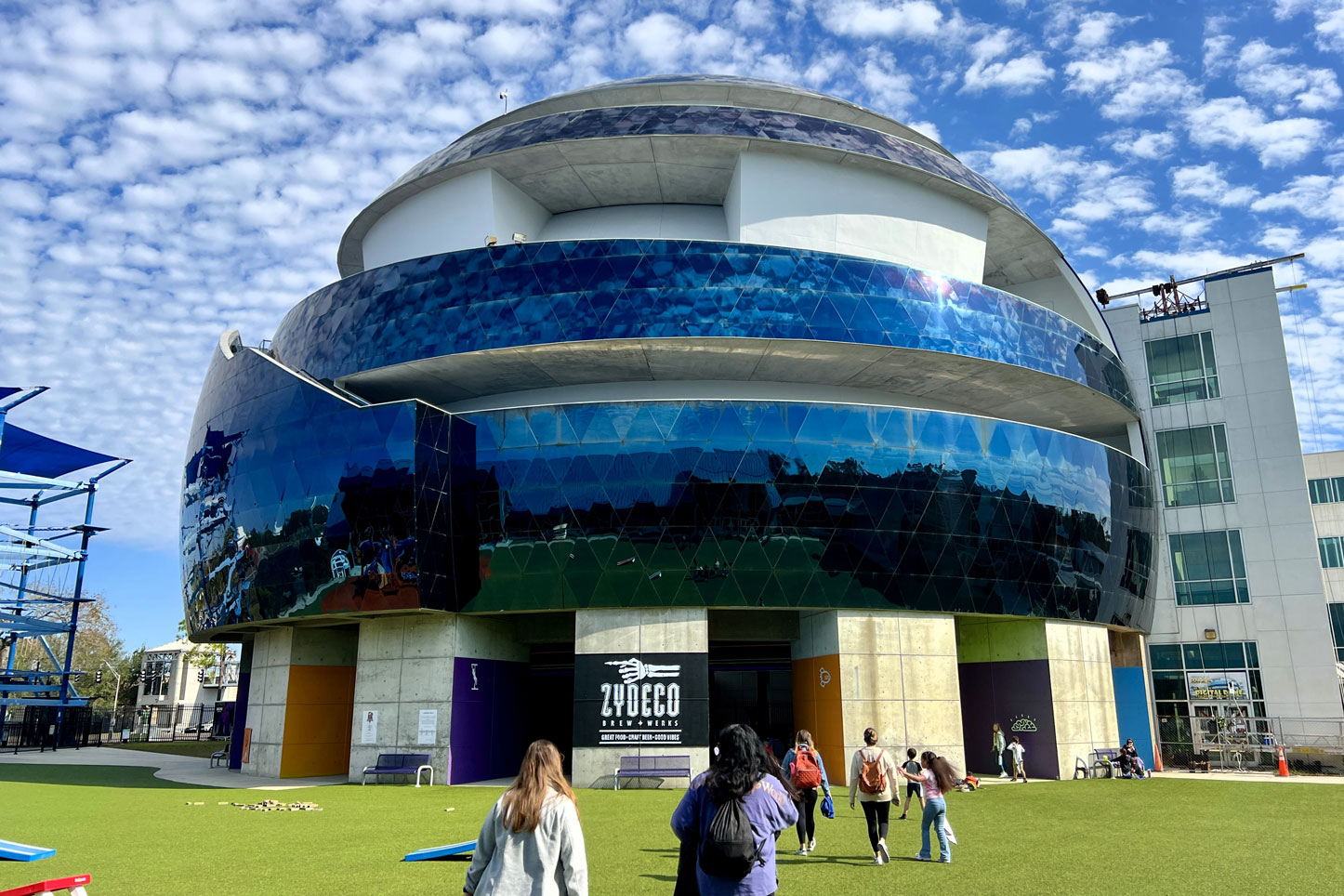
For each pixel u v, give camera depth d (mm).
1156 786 26516
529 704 32000
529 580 26797
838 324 28031
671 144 30391
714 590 26422
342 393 29906
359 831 16594
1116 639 36531
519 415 27656
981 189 33625
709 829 5504
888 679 27000
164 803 21469
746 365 29781
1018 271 39125
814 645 28875
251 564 29312
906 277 29422
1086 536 31062
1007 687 30938
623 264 28125
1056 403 34625
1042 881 11695
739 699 35844
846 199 31406
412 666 27609
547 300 28000
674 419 27109
